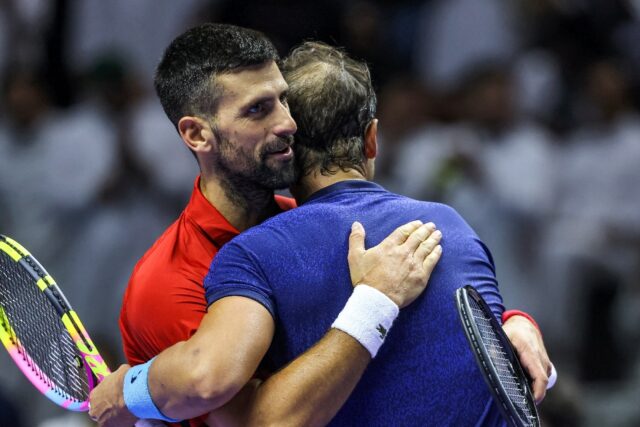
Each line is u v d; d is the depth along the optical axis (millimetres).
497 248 30094
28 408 30312
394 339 12367
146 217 31406
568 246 31422
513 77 33375
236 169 12961
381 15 37125
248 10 34688
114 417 12586
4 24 36438
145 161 31688
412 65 36250
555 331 30703
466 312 11773
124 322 13555
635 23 36438
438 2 37094
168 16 36500
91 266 31047
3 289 15031
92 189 31938
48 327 14469
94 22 36719
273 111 12828
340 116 13148
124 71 33250
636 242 31859
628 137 32844
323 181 13211
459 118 32812
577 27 35812
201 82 12875
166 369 11914
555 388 24156
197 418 12727
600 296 31172
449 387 12375
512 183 30938
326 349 11891
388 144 31547
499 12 36344
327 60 13477
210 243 13203
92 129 32500
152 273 13156
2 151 32812
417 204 13109
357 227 12578
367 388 12312
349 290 12328
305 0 34875
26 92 33375
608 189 32500
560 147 33500
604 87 33375
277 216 12750
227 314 11945
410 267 12297
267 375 12461
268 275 12250
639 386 28047
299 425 11773
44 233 31953
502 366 12477
